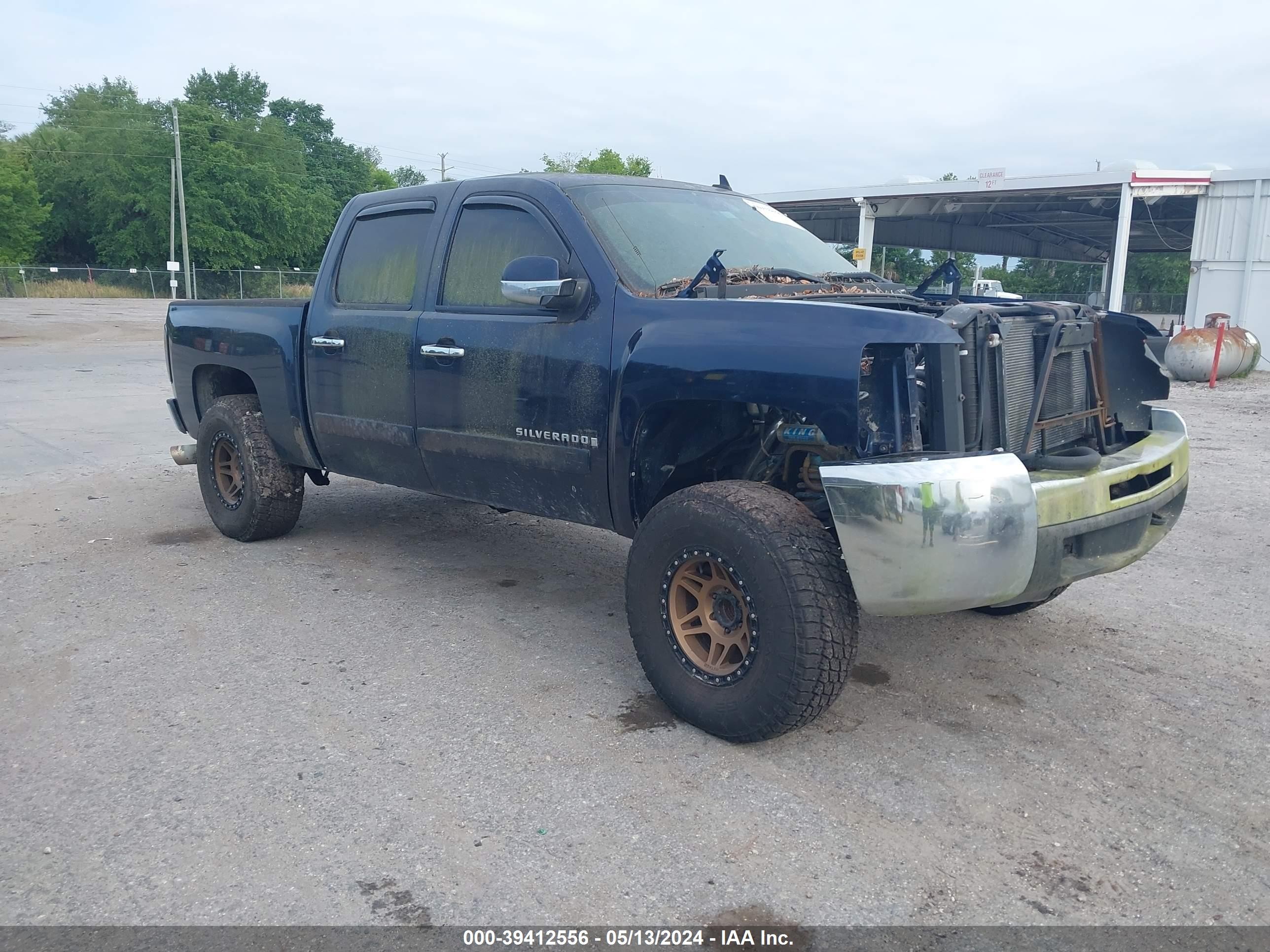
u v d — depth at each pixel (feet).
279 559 18.69
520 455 13.55
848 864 9.08
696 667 11.41
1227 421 38.96
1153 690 13.01
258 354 18.15
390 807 9.95
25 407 39.65
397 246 15.89
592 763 10.86
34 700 12.41
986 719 12.12
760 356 10.68
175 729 11.63
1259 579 17.85
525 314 13.46
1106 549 11.46
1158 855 9.29
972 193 81.82
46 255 222.28
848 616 10.51
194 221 200.34
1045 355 11.66
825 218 113.60
